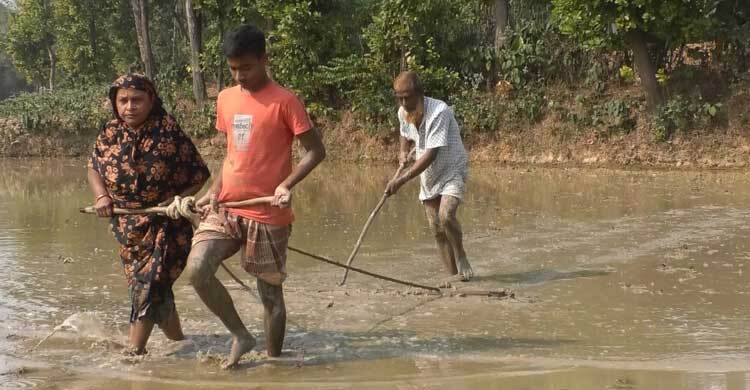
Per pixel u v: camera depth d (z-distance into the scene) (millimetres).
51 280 6918
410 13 18094
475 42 18719
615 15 15023
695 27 14703
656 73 16344
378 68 18625
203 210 4668
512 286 6742
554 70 17641
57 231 9375
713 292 6387
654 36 15953
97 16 35406
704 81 16156
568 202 11289
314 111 19531
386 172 16172
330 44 19625
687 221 9602
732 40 15703
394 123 18391
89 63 35812
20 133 22219
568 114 16875
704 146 15430
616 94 16984
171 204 4684
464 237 8859
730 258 7625
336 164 17906
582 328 5449
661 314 5773
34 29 40438
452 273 7168
